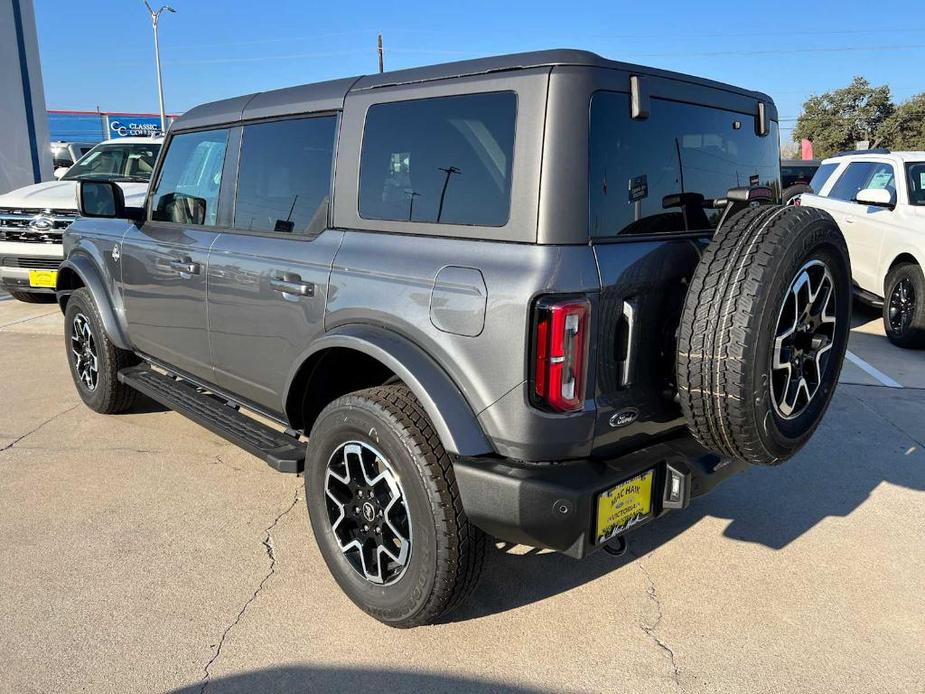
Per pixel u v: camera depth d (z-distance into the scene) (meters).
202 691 2.40
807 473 4.19
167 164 4.07
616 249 2.33
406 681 2.47
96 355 4.75
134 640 2.64
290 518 3.57
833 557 3.31
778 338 2.33
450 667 2.54
